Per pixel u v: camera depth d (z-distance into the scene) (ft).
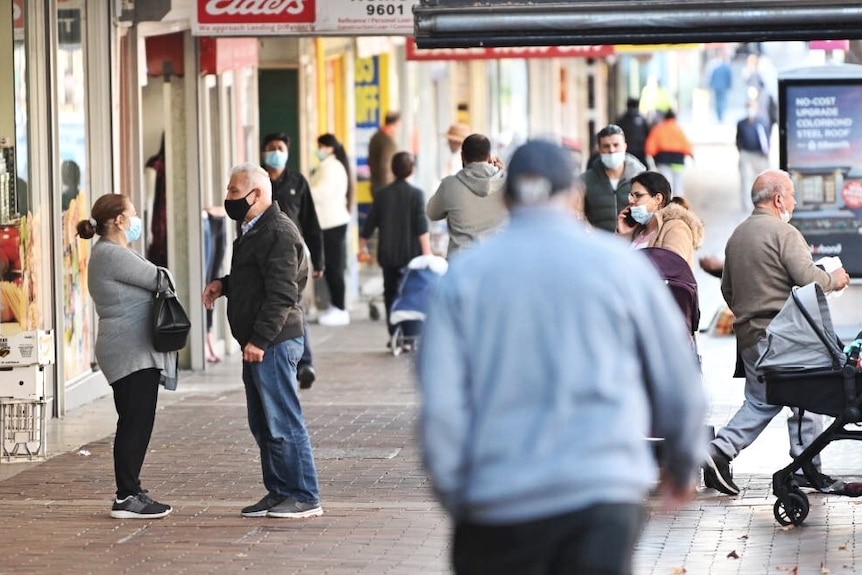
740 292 95.14
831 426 85.87
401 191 168.66
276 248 86.58
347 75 233.55
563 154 48.34
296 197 143.84
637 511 47.03
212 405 133.18
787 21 105.70
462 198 114.52
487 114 314.76
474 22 107.04
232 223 169.68
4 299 122.01
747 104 359.25
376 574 76.89
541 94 362.12
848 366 85.46
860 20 105.60
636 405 47.14
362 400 134.00
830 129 150.82
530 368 46.68
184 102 157.38
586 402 46.65
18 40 123.03
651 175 96.99
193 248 157.38
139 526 87.56
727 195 305.12
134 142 147.74
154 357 88.94
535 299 46.78
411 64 260.42
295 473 88.84
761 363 87.20
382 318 200.03
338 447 111.65
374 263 232.73
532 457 46.39
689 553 80.53
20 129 123.24
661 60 424.05
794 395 86.53
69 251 133.08
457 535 47.70
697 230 96.99
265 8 137.80
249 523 87.86
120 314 88.28
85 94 138.21
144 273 87.92
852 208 151.12
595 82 399.65
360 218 227.40
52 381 126.82
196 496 95.71
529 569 46.73
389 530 85.97
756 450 107.86
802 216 151.74
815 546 81.66
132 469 89.35
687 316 93.09
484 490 46.57
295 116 203.10
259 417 89.40
